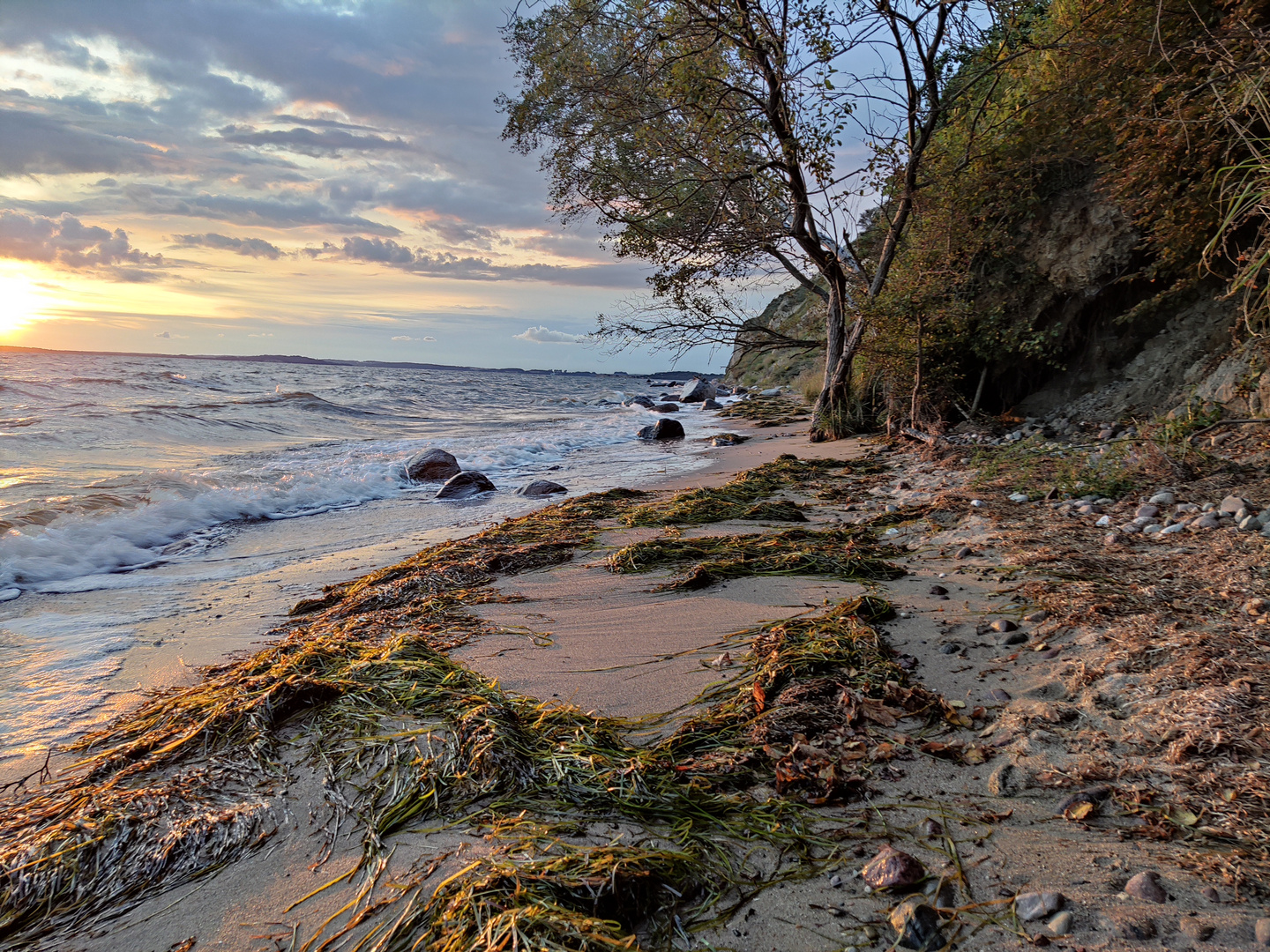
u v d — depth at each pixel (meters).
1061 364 11.78
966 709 3.08
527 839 2.31
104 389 27.92
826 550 5.71
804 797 2.55
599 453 16.14
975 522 6.16
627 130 13.14
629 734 3.11
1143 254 10.46
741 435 18.02
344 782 2.76
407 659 3.68
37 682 4.24
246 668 3.98
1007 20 10.91
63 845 2.44
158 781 2.89
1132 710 2.81
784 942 1.91
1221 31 7.57
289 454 14.68
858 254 15.60
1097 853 2.12
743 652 3.94
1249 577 3.94
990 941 1.84
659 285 13.90
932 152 12.65
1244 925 1.77
